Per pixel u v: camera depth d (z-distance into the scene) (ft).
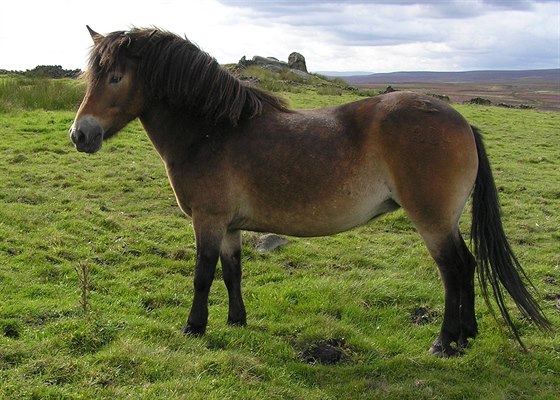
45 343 14.65
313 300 19.67
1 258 21.47
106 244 24.29
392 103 15.43
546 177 41.96
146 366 13.92
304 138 15.62
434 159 14.82
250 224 16.52
